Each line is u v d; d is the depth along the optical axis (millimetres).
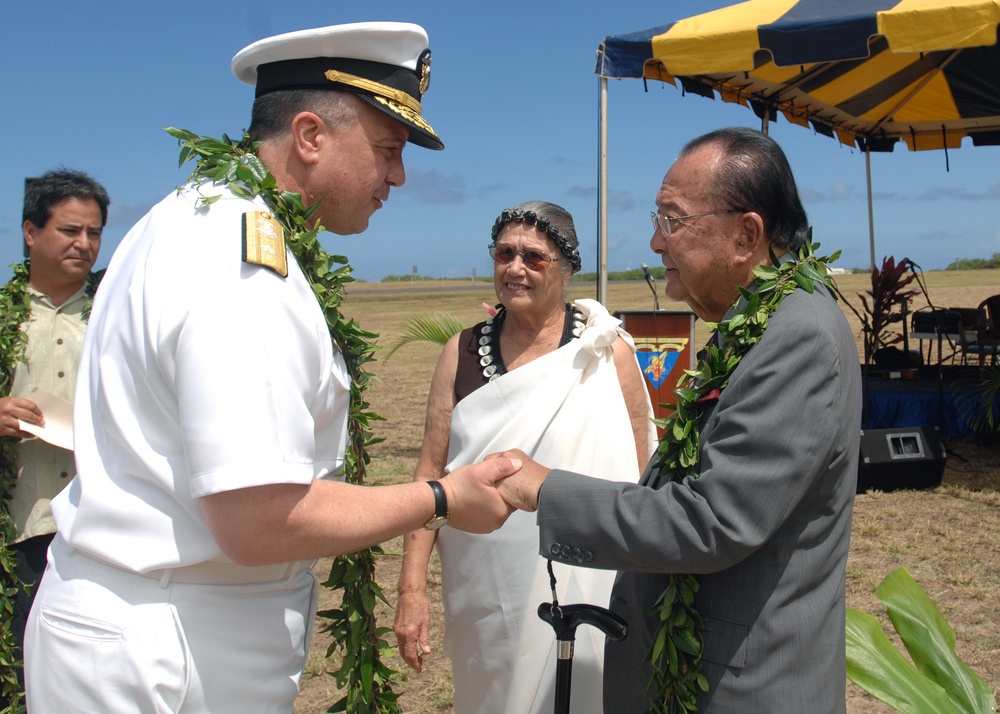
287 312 1456
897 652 1982
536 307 2520
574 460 2453
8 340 2727
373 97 1623
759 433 1499
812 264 1688
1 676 2639
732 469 1511
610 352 2580
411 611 2494
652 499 1583
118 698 1459
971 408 7758
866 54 5473
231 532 1374
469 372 2611
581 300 2697
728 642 1603
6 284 2848
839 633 1642
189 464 1369
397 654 3939
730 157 1677
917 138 10461
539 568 2426
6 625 2643
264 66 1678
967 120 9906
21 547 2727
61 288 2873
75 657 1484
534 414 2436
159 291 1446
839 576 1645
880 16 5383
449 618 2553
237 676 1537
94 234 2830
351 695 1937
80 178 2814
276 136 1644
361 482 1880
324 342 1534
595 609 1835
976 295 23016
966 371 8297
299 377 1450
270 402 1382
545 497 1654
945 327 8758
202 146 1643
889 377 8555
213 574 1523
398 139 1713
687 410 1667
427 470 2629
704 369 1636
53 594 1558
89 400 1623
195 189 1592
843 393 1551
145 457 1477
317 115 1618
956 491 6363
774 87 8070
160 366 1438
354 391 1784
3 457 2674
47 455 2736
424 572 2561
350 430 1832
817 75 7871
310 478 1432
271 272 1458
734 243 1686
